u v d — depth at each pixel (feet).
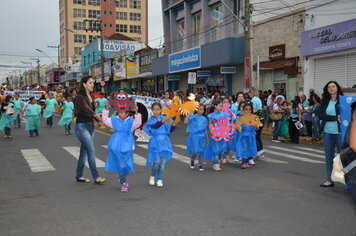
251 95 46.55
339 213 17.62
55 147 40.81
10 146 41.81
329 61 57.62
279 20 67.15
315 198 20.21
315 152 38.37
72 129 61.46
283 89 67.67
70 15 306.76
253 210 18.08
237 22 83.51
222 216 17.21
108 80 157.58
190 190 22.07
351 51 52.90
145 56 125.39
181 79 108.68
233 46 74.84
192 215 17.38
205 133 27.61
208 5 95.40
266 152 38.04
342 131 21.08
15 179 25.34
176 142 45.34
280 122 46.34
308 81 61.26
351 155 11.64
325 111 22.48
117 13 308.40
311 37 59.36
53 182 24.34
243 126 28.58
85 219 16.99
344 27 52.90
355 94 49.08
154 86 124.88
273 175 26.35
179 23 112.37
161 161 23.02
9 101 49.55
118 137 21.58
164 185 23.38
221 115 27.78
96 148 40.01
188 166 29.94
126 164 21.36
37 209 18.60
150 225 16.10
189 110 23.58
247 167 29.17
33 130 52.19
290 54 65.00
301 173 27.09
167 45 117.29
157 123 22.75
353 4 52.34
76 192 21.77
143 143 44.42
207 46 82.48
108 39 188.75
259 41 72.64
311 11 59.62
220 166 30.04
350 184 11.56
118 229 15.66
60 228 15.88
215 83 87.25
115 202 19.65
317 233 15.08
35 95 96.37
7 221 16.85
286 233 15.06
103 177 25.82
